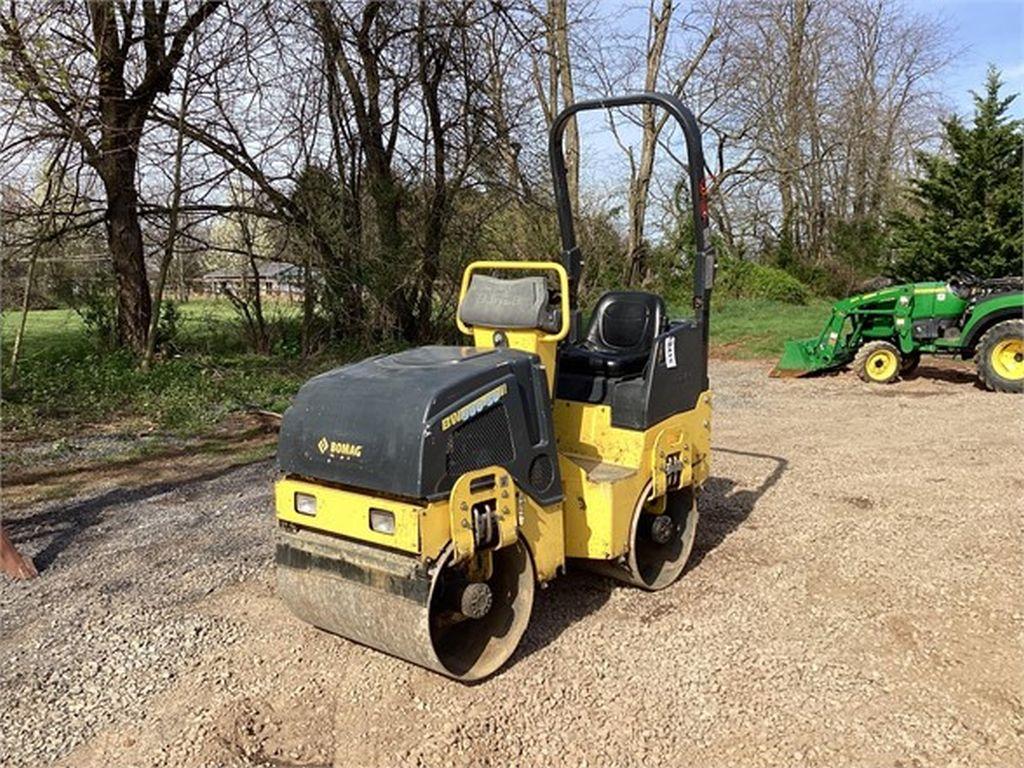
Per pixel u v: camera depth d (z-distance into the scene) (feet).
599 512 12.85
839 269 89.51
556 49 54.65
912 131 102.73
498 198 47.11
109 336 42.29
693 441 14.78
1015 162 66.90
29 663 12.35
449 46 44.32
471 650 11.80
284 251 44.73
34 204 38.52
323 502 11.27
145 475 23.15
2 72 30.07
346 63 43.09
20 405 31.73
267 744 10.32
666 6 74.33
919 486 20.92
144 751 10.18
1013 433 27.32
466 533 10.58
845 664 11.99
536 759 9.92
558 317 12.59
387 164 45.88
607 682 11.51
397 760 9.91
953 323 36.99
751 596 14.29
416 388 10.76
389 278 44.52
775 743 10.18
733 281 78.95
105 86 36.86
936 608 13.84
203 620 13.60
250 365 41.42
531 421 11.72
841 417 30.66
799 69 92.79
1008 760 9.86
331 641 12.75
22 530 18.49
